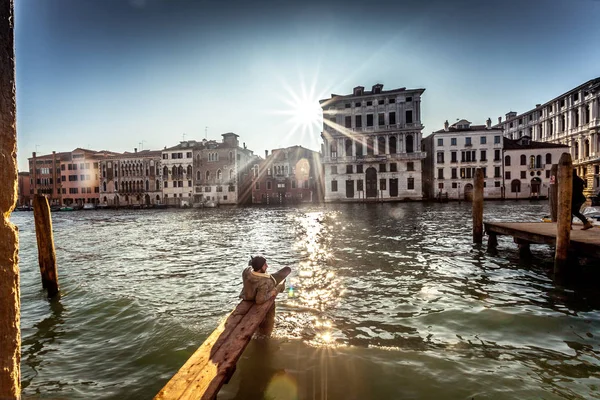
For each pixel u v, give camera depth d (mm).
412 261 9828
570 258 7543
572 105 52812
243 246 14125
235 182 63219
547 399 3289
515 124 71375
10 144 1604
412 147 55594
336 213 33750
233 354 3232
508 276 8047
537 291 6852
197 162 64875
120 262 11289
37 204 7465
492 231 11305
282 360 4109
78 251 14078
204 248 13930
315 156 64125
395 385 3553
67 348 4762
